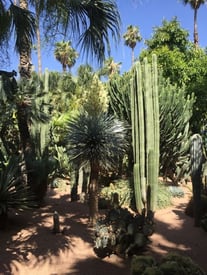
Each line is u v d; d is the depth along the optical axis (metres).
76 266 5.57
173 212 8.39
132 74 10.40
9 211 7.81
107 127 7.52
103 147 7.30
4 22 6.25
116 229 5.78
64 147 12.86
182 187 11.34
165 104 10.12
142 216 6.03
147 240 6.00
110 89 10.77
